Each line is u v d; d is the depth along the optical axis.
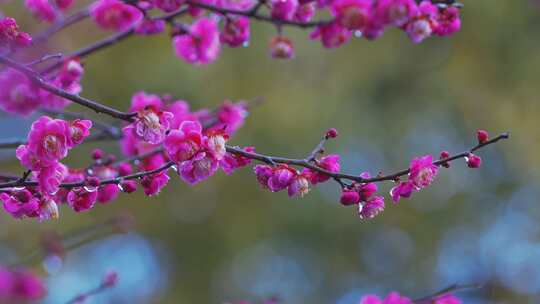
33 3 4.04
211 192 8.74
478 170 9.73
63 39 7.68
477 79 8.88
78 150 7.55
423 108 8.90
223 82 7.95
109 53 8.03
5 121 7.92
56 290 8.63
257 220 8.88
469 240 10.09
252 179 8.76
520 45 8.69
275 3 3.60
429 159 2.83
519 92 8.81
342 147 8.41
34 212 2.73
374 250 9.59
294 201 8.84
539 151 8.95
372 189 2.86
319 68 8.44
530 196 9.80
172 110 4.14
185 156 2.64
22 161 2.60
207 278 9.22
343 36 3.65
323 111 8.32
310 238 9.15
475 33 8.70
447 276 10.21
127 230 4.78
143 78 7.86
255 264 9.39
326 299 9.61
